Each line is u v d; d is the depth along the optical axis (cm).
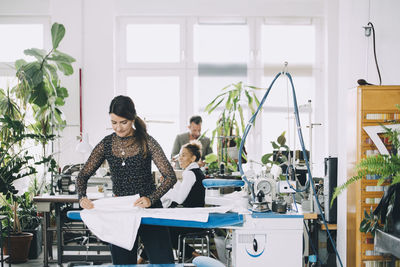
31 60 660
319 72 686
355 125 311
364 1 377
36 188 551
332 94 664
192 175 400
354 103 313
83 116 633
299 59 686
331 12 662
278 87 683
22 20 660
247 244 267
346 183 269
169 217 255
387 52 344
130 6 666
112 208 261
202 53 683
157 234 271
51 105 535
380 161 260
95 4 636
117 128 262
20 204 525
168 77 685
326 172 387
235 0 670
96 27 636
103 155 275
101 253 508
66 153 620
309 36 686
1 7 654
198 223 257
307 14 676
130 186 269
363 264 304
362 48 380
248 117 681
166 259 271
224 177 462
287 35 684
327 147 664
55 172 495
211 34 682
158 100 686
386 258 303
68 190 471
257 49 681
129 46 682
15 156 485
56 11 632
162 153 272
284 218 268
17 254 482
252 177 374
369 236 303
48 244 483
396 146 279
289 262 269
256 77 684
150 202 263
